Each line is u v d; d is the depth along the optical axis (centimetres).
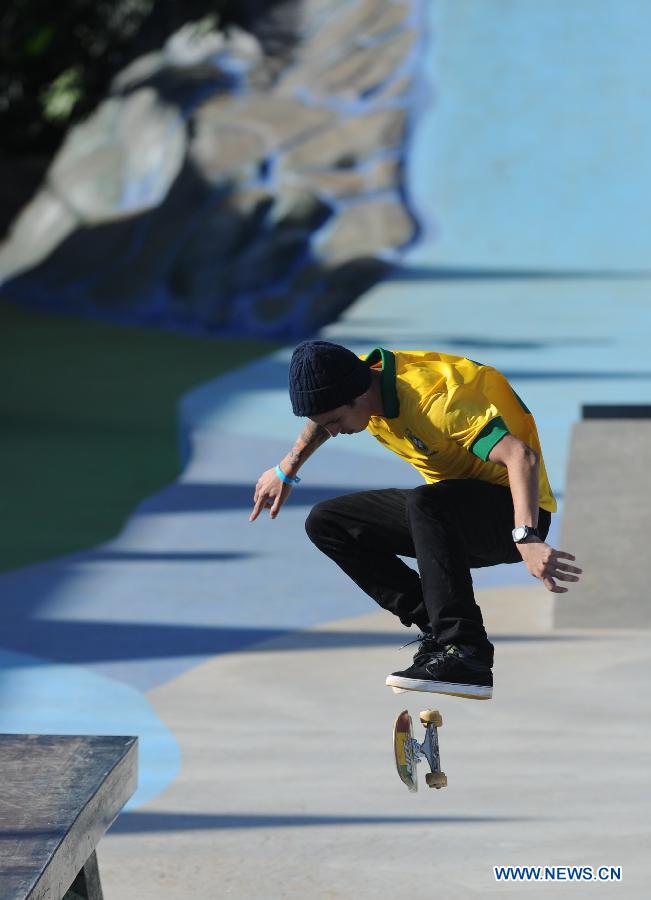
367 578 1720
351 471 4800
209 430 5512
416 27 12406
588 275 9150
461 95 11656
